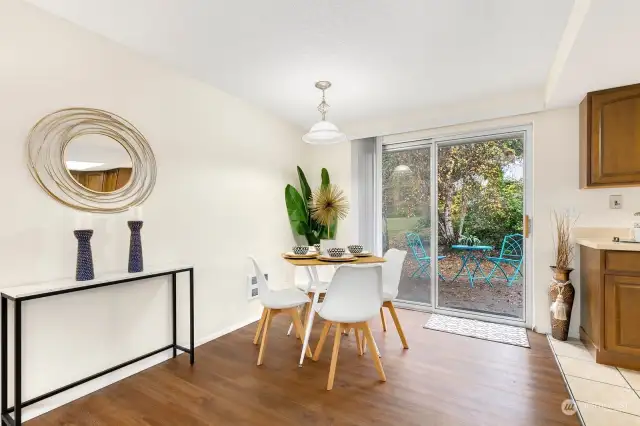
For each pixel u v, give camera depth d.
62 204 2.04
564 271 2.96
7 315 1.78
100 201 2.22
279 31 2.16
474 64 2.60
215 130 3.14
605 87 2.61
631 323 2.39
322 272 3.55
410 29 2.12
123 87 2.36
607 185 2.69
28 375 1.90
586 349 2.78
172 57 2.53
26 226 1.89
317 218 4.18
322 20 2.03
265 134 3.80
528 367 2.46
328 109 3.69
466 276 3.76
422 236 4.05
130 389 2.19
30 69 1.90
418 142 4.05
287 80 2.94
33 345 1.92
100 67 2.23
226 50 2.42
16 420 1.71
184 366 2.53
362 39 2.25
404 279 4.18
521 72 2.75
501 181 3.57
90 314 2.19
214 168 3.13
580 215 3.00
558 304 2.95
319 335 3.21
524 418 1.84
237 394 2.12
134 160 2.41
